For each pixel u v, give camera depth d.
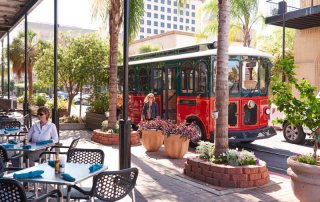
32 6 12.06
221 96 7.42
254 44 27.86
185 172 7.88
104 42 18.56
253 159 7.35
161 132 10.52
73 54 18.23
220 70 7.38
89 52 18.05
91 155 5.68
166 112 13.29
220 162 7.29
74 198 4.65
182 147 9.77
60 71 18.27
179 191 6.73
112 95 12.83
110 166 8.66
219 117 7.47
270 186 7.09
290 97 5.93
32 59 35.00
